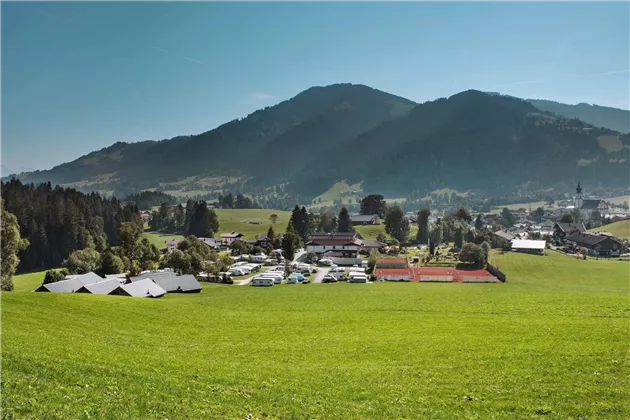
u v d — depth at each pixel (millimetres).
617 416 22188
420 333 40906
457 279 101625
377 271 112312
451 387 26484
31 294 47031
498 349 34188
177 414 20531
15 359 24672
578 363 30016
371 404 23859
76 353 28438
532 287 86625
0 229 71375
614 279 109938
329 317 50469
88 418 18688
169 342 37125
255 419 21078
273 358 33250
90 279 89312
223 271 119062
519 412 22953
